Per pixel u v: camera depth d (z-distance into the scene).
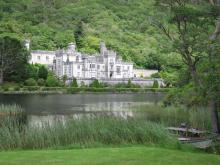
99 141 29.94
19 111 60.00
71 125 31.48
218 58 32.06
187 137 34.19
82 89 161.00
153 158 20.66
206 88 31.19
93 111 69.56
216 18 36.12
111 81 193.38
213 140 31.27
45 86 162.75
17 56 164.62
